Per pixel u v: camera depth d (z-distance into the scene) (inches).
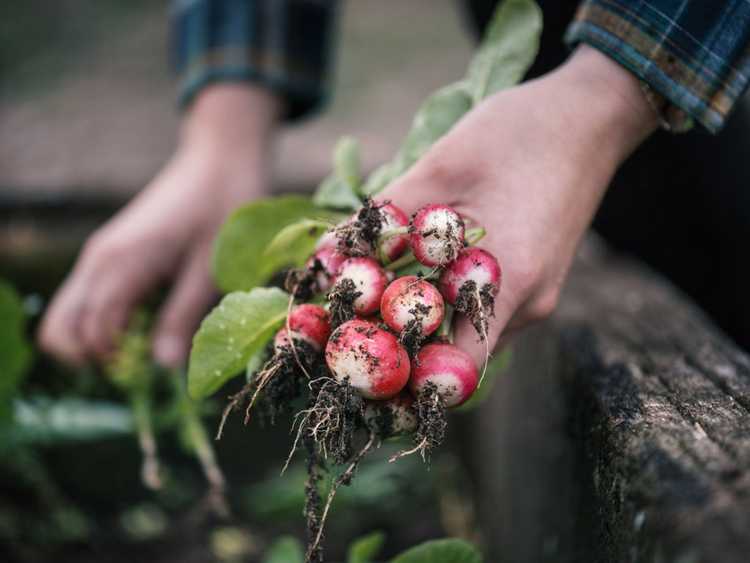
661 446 10.7
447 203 13.8
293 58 26.8
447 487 33.9
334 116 47.2
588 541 14.0
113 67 55.7
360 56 58.5
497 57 16.4
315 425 12.3
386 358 12.1
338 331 12.4
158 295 29.0
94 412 27.9
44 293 32.5
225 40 26.0
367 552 17.7
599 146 13.8
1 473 27.8
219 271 16.5
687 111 13.9
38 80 53.4
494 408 27.4
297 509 27.4
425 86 52.1
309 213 16.6
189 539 29.0
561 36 23.7
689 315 20.7
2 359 24.5
